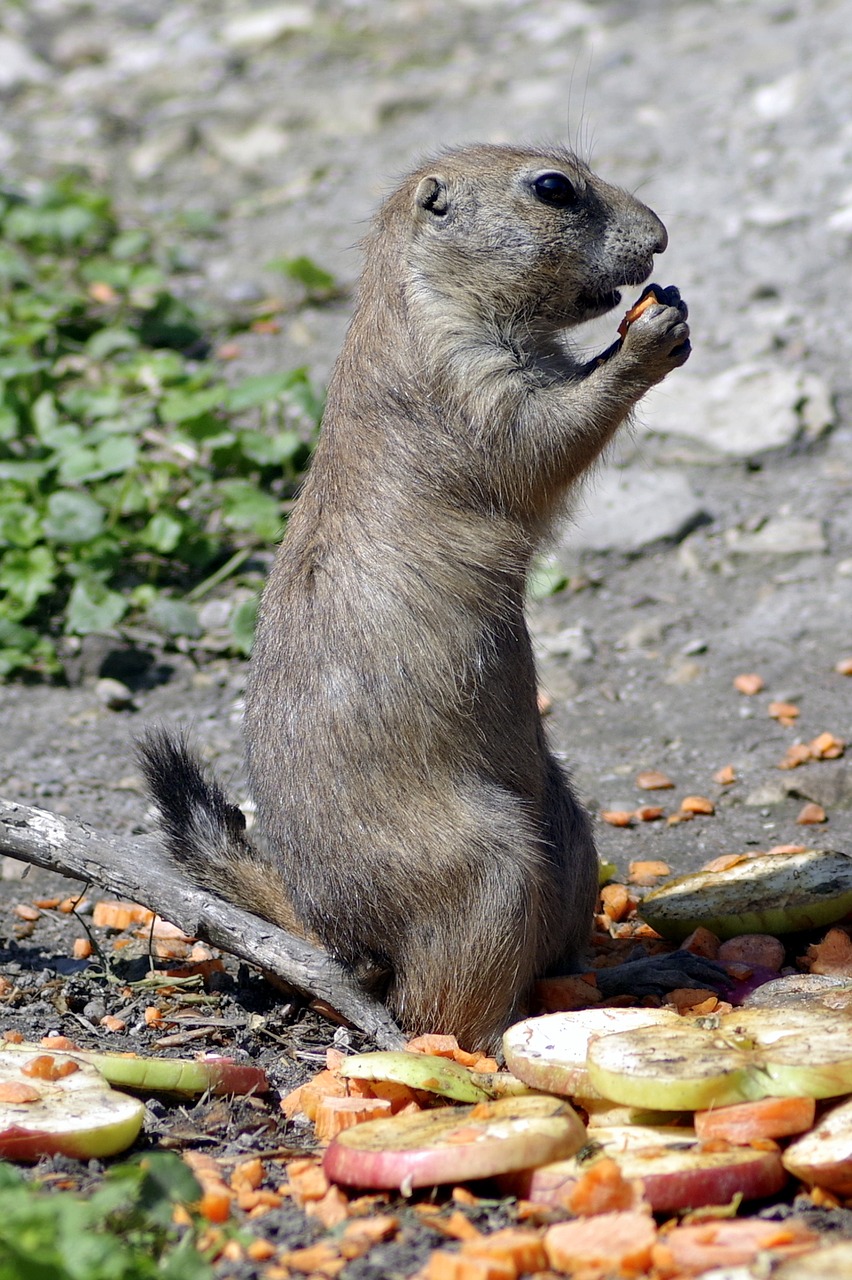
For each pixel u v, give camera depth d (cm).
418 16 2823
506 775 821
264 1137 693
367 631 787
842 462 1523
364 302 882
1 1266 486
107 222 2098
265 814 814
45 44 2897
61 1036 795
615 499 1491
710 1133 623
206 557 1446
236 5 3005
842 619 1314
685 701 1237
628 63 2366
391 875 775
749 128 2066
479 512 830
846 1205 604
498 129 2202
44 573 1353
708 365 1658
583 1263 543
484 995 778
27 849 841
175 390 1569
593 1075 646
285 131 2406
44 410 1520
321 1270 568
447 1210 613
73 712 1269
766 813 1077
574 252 873
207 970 888
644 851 1044
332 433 855
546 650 1323
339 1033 809
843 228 1820
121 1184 523
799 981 782
